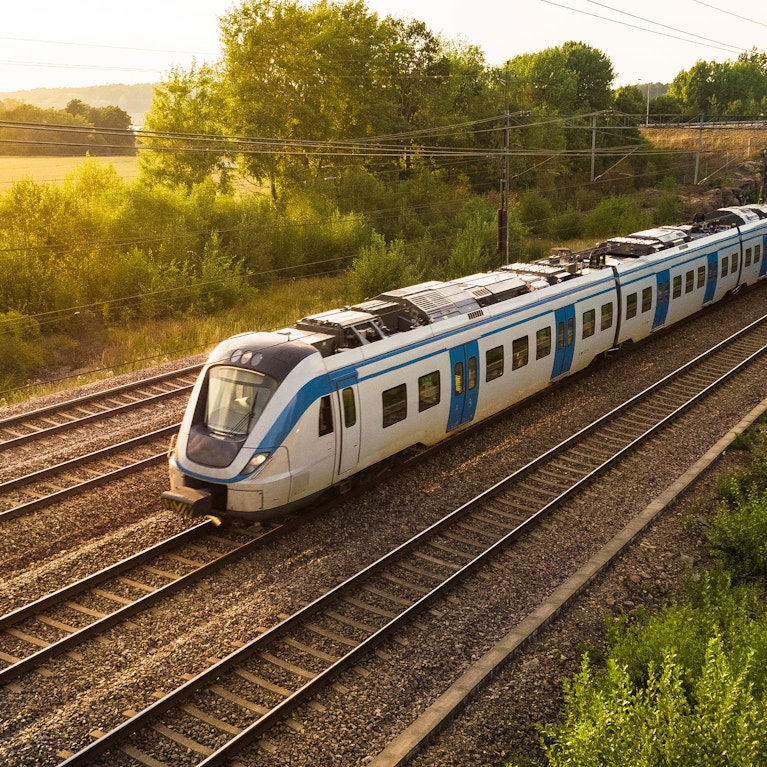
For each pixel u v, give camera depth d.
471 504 11.94
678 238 22.52
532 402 16.81
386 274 27.67
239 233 33.31
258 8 41.75
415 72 53.12
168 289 26.86
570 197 63.88
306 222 38.00
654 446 14.45
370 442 11.91
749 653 6.48
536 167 64.50
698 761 5.57
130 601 9.47
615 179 69.12
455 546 10.91
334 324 12.11
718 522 10.73
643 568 10.30
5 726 7.37
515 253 35.50
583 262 19.59
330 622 9.08
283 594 9.59
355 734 7.28
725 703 5.71
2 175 59.06
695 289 22.58
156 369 19.53
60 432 15.22
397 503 12.19
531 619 9.00
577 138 70.94
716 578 9.52
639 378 18.50
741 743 5.49
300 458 10.70
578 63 78.94
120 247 29.28
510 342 14.99
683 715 5.95
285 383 10.70
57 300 25.91
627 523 11.55
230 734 7.29
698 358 19.53
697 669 7.24
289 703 7.56
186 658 8.30
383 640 8.73
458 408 13.85
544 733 6.52
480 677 7.92
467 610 9.33
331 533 11.20
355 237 38.81
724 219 26.67
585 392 17.53
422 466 13.56
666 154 73.56
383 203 45.53
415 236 42.69
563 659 8.36
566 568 10.29
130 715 7.48
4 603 9.37
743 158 76.69
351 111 49.41
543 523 11.55
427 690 7.91
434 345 13.15
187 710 7.57
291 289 32.94
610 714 5.85
